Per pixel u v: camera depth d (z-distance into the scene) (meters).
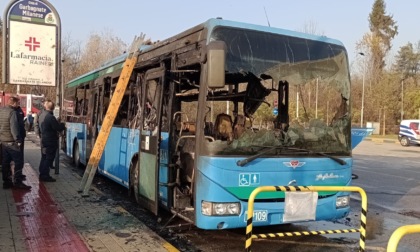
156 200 6.84
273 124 6.36
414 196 11.22
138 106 8.30
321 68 6.52
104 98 10.74
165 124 6.89
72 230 6.51
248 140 5.85
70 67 53.06
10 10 10.92
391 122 54.12
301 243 6.76
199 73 6.21
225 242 6.69
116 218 7.31
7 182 9.62
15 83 11.09
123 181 9.12
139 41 8.55
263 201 5.88
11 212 7.52
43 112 10.76
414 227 3.45
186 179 6.65
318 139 6.32
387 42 82.81
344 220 8.43
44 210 7.73
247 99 6.47
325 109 6.47
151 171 7.18
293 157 6.08
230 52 5.92
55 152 10.95
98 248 5.73
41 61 11.36
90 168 9.30
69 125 15.48
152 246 5.86
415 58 75.75
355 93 48.91
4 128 9.41
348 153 6.59
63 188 9.94
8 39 10.96
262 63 6.09
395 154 25.16
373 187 12.62
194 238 6.88
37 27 11.26
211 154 5.70
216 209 5.66
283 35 6.38
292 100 6.33
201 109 5.88
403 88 55.38
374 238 7.21
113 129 9.98
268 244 6.67
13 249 5.60
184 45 6.48
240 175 5.75
